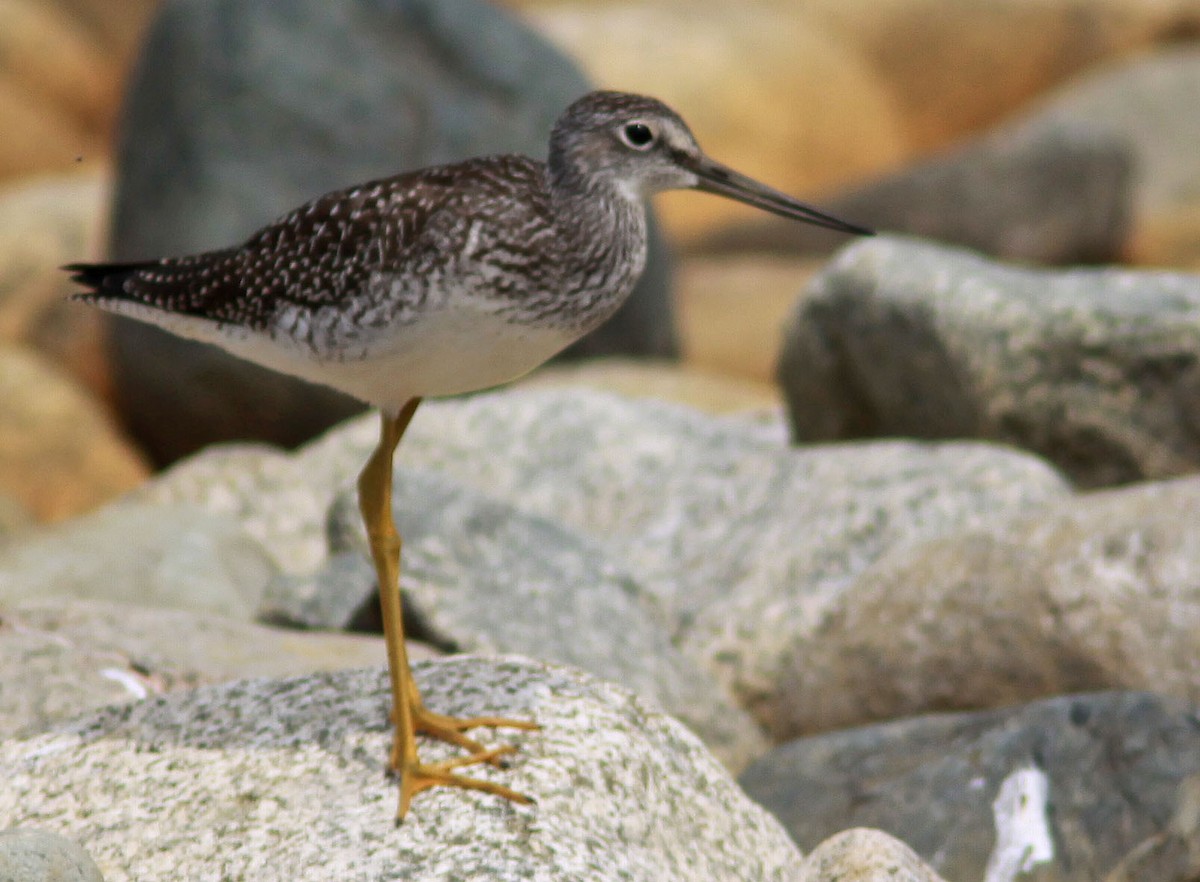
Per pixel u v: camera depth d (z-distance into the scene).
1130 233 34.03
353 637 11.09
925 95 40.31
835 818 9.29
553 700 7.96
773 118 35.03
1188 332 13.63
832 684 10.84
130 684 9.66
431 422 15.75
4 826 7.37
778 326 26.33
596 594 11.93
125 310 8.53
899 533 12.49
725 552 13.12
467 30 21.52
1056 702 9.36
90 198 25.42
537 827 6.99
